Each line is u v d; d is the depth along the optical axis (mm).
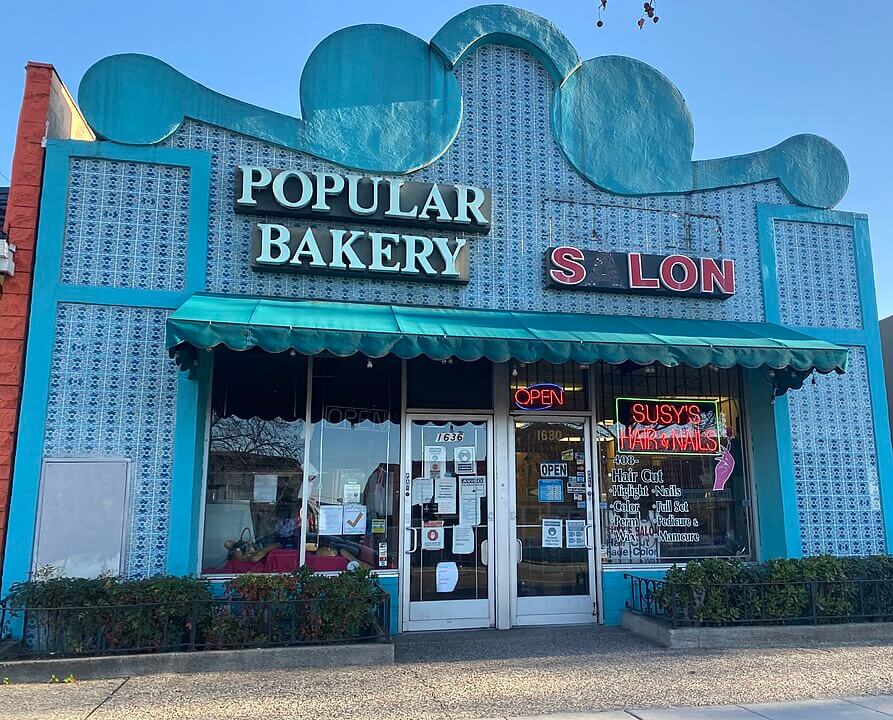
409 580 8141
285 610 6715
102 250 7441
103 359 7262
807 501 8820
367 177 8227
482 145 8750
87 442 7102
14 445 6938
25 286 7184
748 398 9266
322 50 8445
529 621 8367
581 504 8742
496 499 8484
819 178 9758
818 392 9148
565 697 5707
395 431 8367
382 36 8664
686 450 9070
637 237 9016
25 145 7434
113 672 6141
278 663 6457
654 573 8664
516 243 8617
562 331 7582
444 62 8797
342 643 6711
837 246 9664
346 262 7902
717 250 9242
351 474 8133
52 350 7148
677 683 6102
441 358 6898
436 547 8297
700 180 9328
